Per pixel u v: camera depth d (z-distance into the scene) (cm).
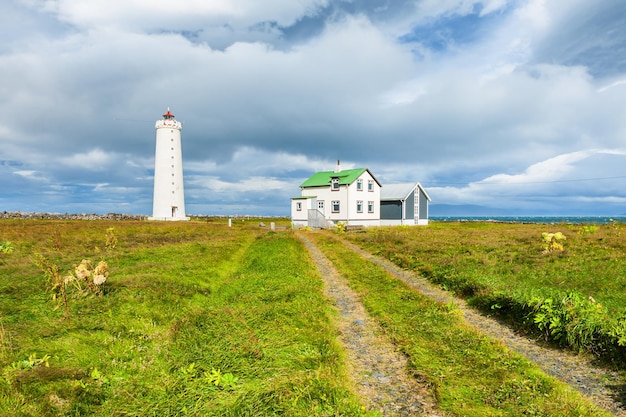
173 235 3481
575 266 1712
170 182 8338
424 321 1126
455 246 2612
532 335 1013
